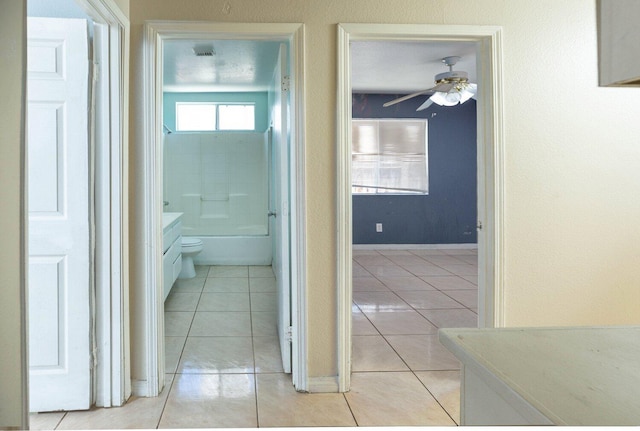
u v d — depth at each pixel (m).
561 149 2.73
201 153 6.85
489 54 2.68
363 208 7.86
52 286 2.40
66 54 2.38
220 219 6.87
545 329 1.22
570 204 2.74
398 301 4.72
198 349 3.35
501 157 2.68
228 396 2.61
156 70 2.57
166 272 4.22
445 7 2.65
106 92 2.46
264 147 6.86
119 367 2.49
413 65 5.62
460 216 8.02
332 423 2.31
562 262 2.75
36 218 2.39
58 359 2.42
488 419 1.04
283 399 2.58
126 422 2.32
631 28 0.72
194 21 2.55
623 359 1.01
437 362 3.11
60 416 2.38
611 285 2.78
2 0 1.34
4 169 1.36
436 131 7.90
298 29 2.58
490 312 2.71
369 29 2.60
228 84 6.28
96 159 2.47
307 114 2.63
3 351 1.37
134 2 2.54
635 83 0.76
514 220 2.72
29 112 2.38
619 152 2.77
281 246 2.98
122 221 2.49
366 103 7.74
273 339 3.56
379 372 2.95
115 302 2.48
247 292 5.00
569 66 2.72
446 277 5.84
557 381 0.90
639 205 2.78
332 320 2.68
